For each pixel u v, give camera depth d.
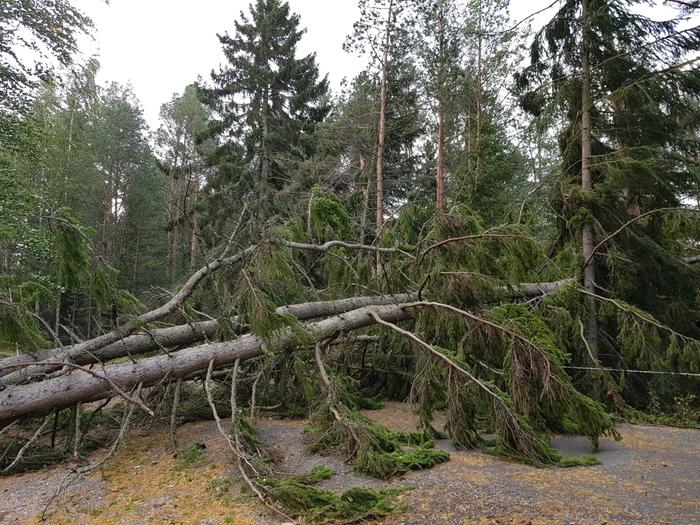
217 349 6.09
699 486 3.82
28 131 10.70
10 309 5.89
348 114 15.40
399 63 14.57
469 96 16.14
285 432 6.19
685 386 8.35
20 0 9.59
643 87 8.33
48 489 4.48
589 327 8.43
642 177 8.45
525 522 3.13
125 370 5.59
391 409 7.85
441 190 14.80
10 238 8.44
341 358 8.66
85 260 6.51
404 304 7.03
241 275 6.16
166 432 6.45
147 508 3.89
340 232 8.84
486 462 4.72
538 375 5.25
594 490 3.73
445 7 15.00
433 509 3.46
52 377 5.70
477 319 5.89
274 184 19.19
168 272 23.67
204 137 18.92
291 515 3.57
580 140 9.59
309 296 8.18
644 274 9.03
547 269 9.00
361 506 3.58
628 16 8.77
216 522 3.54
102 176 26.53
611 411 7.55
